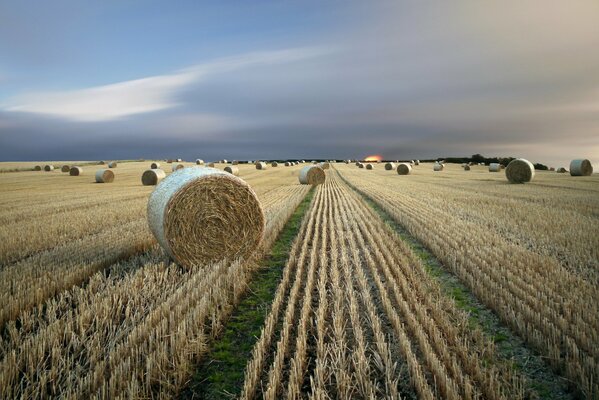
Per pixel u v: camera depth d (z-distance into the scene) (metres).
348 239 9.91
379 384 3.90
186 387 4.00
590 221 11.39
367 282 6.82
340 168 61.62
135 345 4.38
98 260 7.69
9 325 4.82
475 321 5.24
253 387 3.82
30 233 10.72
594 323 4.66
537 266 6.98
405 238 10.33
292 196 20.25
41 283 6.31
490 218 12.31
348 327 5.10
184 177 8.18
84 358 4.30
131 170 52.84
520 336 4.79
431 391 3.53
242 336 5.06
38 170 55.06
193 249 7.93
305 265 7.98
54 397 3.69
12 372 3.84
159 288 6.28
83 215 14.11
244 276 7.16
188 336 4.66
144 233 10.73
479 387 3.74
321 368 3.95
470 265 7.10
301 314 5.25
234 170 41.66
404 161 107.19
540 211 13.58
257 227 8.57
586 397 3.51
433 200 17.42
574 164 34.78
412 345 4.58
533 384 3.85
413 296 5.62
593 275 6.61
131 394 3.47
